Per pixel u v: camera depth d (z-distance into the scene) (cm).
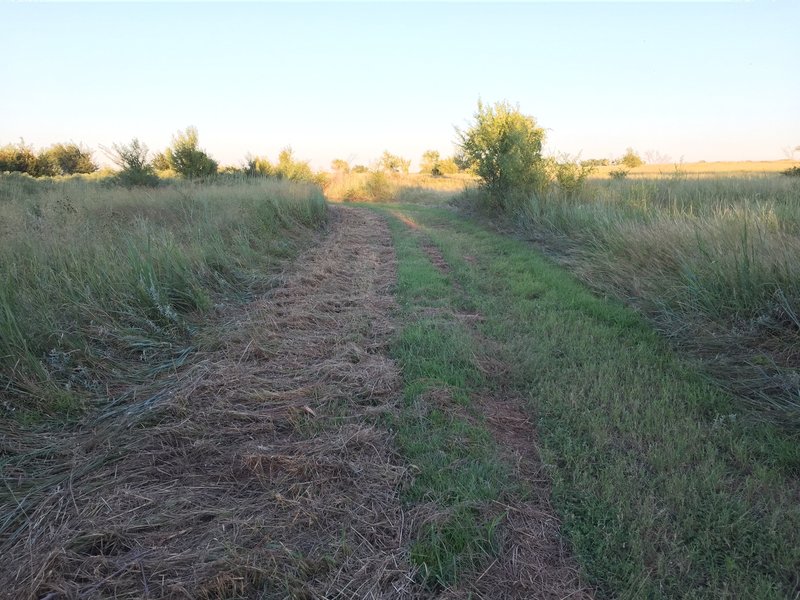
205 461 330
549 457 338
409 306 668
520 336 556
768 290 497
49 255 575
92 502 287
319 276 808
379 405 410
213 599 233
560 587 245
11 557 250
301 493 300
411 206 2434
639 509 283
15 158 2644
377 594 235
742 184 1345
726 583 234
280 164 3067
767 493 301
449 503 296
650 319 598
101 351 452
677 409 395
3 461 316
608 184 1633
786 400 388
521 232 1255
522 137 1466
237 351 495
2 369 382
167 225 957
